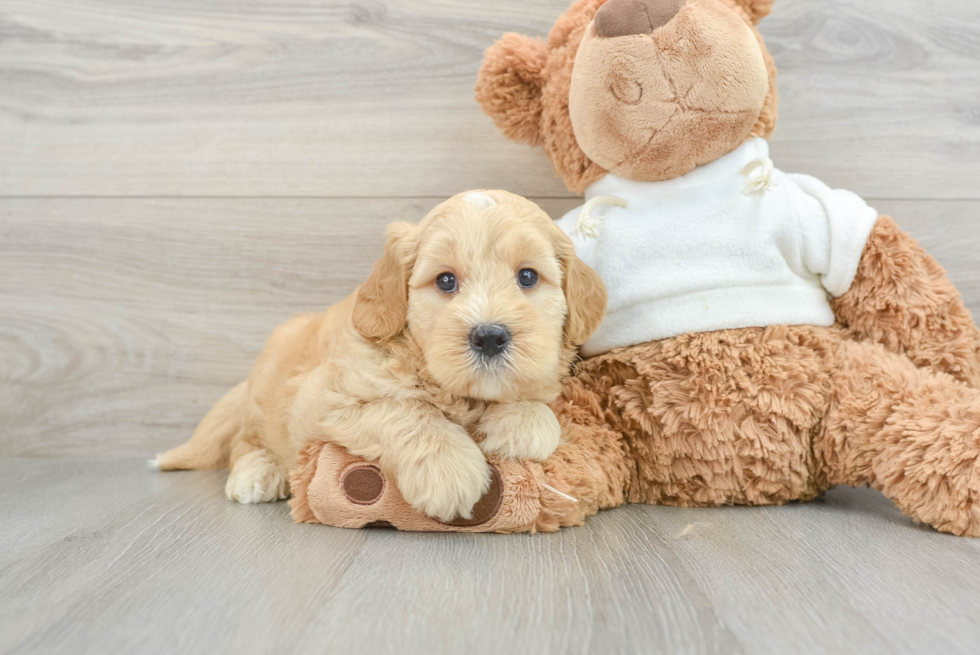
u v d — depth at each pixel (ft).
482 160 7.41
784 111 7.16
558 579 3.81
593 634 3.14
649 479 5.59
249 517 5.23
